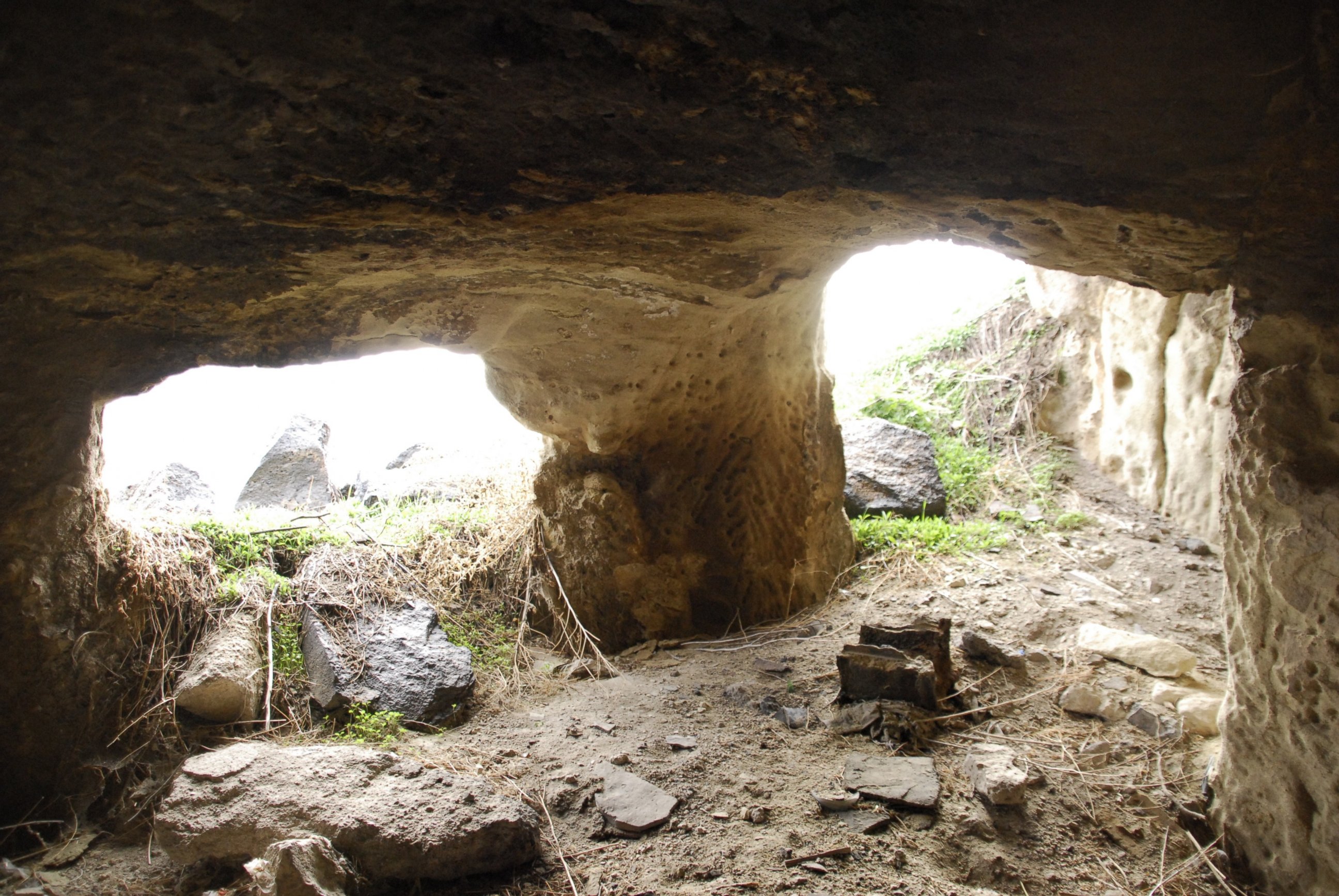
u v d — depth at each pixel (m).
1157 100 1.74
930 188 2.03
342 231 2.06
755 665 3.56
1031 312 5.88
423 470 4.79
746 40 1.58
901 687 3.15
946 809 2.69
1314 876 2.27
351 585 3.67
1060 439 5.50
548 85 1.62
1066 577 4.23
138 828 2.64
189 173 1.72
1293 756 2.24
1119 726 3.14
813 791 2.73
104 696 2.82
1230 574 2.33
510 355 3.41
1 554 2.49
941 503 4.92
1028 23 1.59
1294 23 1.65
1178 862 2.58
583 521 3.81
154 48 1.42
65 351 2.41
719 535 3.94
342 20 1.43
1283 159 1.84
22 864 2.47
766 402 3.80
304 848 2.19
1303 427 2.00
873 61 1.64
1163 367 4.78
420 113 1.65
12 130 1.53
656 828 2.59
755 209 2.19
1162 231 2.04
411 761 2.69
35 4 1.32
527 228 2.19
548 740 3.07
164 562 3.23
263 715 3.16
